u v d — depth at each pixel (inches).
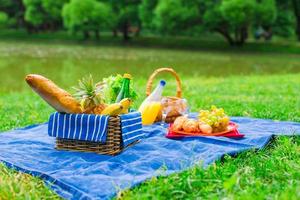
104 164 75.0
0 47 610.9
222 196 61.3
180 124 92.0
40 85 80.7
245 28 689.0
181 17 613.6
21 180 69.6
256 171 71.5
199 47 629.6
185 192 62.9
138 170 72.2
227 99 158.2
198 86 209.0
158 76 308.2
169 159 76.5
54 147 85.7
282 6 682.8
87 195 62.7
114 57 486.0
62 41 729.6
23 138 93.3
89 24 709.3
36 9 791.1
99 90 84.2
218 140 88.3
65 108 82.1
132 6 708.7
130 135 84.6
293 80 237.5
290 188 61.8
